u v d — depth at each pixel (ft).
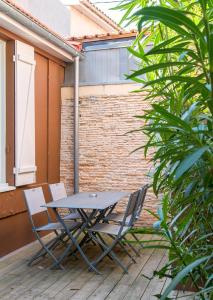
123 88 22.02
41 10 26.03
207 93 3.31
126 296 11.89
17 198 18.07
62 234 16.22
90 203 15.28
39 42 19.26
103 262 15.61
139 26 3.10
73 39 23.59
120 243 15.71
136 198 14.85
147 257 16.24
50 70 21.83
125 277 13.70
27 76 18.93
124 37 22.59
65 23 30.19
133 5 5.18
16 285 13.00
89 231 14.93
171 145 4.08
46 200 21.03
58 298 11.81
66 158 23.12
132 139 21.81
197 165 3.70
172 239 4.84
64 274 14.14
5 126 18.11
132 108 21.81
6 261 16.02
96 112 22.58
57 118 22.75
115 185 22.16
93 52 23.15
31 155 19.25
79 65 23.44
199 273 4.37
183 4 5.20
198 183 3.93
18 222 18.28
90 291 12.37
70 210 19.44
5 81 18.12
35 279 13.61
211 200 3.79
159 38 5.52
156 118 4.39
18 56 18.10
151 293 12.10
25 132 18.69
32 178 19.36
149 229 5.62
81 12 35.70
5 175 18.04
